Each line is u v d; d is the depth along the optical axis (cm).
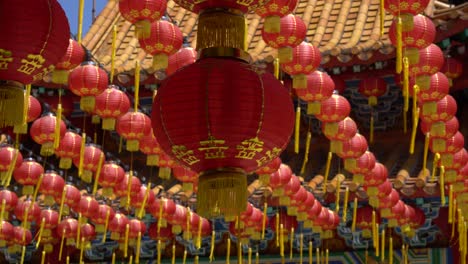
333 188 1556
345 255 1786
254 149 796
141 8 1059
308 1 1898
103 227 1579
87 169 1340
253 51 1755
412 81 1221
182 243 1839
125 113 1220
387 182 1473
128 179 1459
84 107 1171
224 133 784
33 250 1895
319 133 1806
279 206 1666
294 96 1658
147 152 1321
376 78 1572
